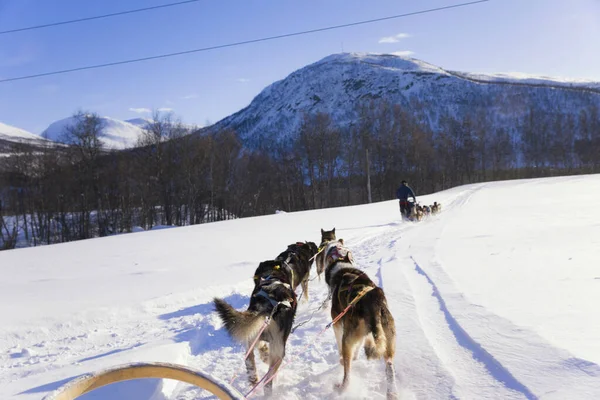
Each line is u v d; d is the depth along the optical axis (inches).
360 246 541.3
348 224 808.3
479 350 168.4
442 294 248.4
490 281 264.2
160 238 748.6
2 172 1978.3
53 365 208.2
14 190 2023.9
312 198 2706.7
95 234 2063.2
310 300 310.2
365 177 2999.5
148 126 2105.1
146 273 425.1
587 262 285.7
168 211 2068.2
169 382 175.6
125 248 634.2
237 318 162.9
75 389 110.8
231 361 210.8
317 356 203.9
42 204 1977.1
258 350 202.4
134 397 163.5
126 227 2030.0
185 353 215.8
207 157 2155.5
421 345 184.4
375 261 411.8
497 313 199.6
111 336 253.1
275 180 2723.9
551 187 1533.0
